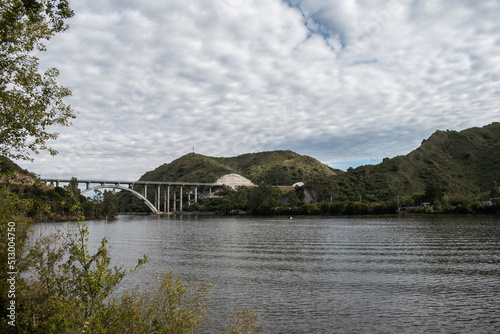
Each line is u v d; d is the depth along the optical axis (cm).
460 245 4544
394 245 4656
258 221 11175
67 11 1295
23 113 1248
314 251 4244
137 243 5291
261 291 2422
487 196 12681
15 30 1234
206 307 2061
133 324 945
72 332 809
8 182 1127
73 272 913
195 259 3744
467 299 2220
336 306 2100
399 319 1888
